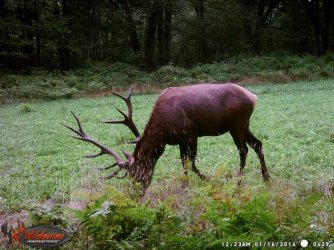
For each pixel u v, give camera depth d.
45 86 24.64
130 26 32.78
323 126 11.45
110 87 24.97
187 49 36.84
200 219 4.24
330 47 38.03
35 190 7.43
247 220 3.81
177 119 6.87
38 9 30.44
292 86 22.48
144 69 32.69
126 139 11.42
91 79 26.30
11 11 31.02
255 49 34.06
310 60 28.50
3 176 8.49
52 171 8.88
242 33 33.59
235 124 7.13
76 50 30.62
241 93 7.14
